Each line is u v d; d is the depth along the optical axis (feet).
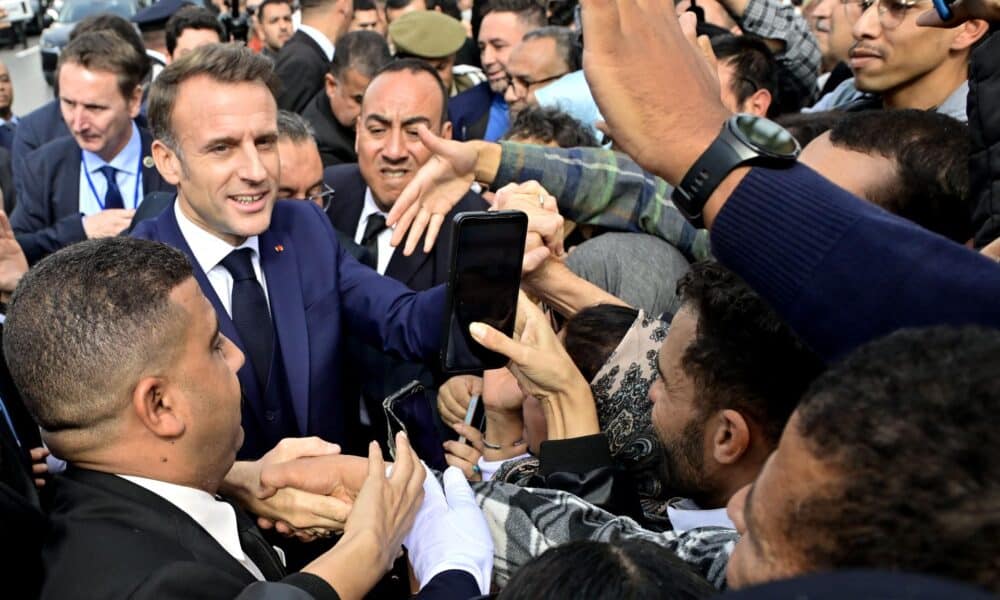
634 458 5.76
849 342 3.02
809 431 2.30
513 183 7.35
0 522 4.28
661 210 8.50
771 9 13.24
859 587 1.62
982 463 2.05
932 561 2.08
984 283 2.84
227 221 6.79
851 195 3.25
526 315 5.98
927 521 2.07
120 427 4.65
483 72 19.38
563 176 7.97
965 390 2.12
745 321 4.56
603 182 8.23
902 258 2.97
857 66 8.96
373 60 14.76
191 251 7.00
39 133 15.96
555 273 6.95
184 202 7.04
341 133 15.75
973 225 4.95
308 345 7.20
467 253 5.56
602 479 5.32
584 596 3.35
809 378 4.50
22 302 4.65
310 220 7.68
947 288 2.88
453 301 5.64
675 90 3.41
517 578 3.51
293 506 5.62
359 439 8.54
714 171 3.32
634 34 3.41
